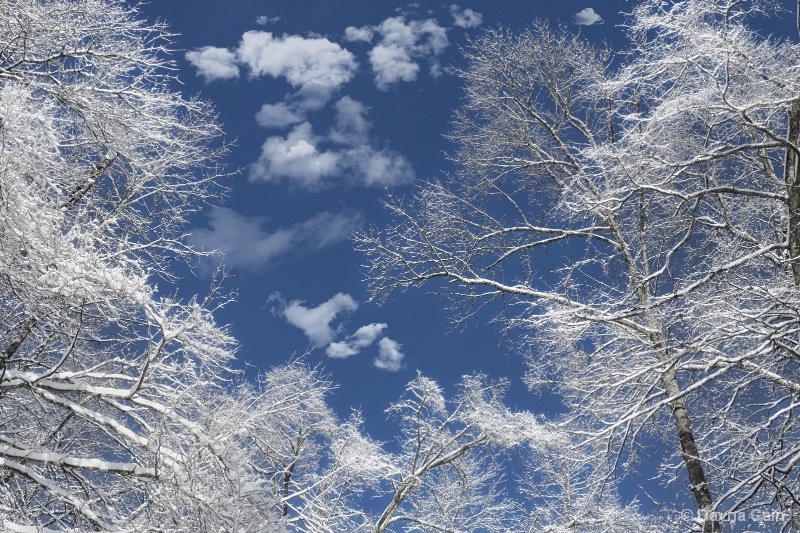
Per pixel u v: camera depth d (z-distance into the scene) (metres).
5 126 5.62
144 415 7.98
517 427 12.90
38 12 7.55
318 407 11.41
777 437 9.99
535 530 13.46
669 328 10.07
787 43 9.31
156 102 8.88
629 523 11.53
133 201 9.46
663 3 8.73
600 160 9.36
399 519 13.12
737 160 11.06
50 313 6.91
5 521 6.04
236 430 6.85
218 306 7.58
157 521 6.68
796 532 9.41
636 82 9.60
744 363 9.55
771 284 9.75
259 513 6.67
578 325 10.28
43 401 7.75
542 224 13.11
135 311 8.27
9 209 5.86
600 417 10.90
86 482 7.10
